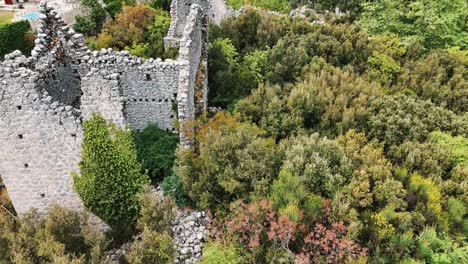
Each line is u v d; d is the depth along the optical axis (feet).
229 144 63.46
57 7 135.44
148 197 59.67
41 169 63.26
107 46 109.81
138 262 53.36
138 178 64.69
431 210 60.59
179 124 69.15
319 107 85.25
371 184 62.95
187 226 62.90
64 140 60.44
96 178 61.46
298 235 56.49
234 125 73.51
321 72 97.09
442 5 141.59
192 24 77.71
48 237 55.93
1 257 56.65
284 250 54.54
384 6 142.00
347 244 52.26
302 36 112.78
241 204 58.75
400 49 120.78
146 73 71.20
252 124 81.76
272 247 54.90
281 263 53.26
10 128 58.44
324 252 54.34
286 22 122.52
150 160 71.20
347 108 87.35
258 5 169.68
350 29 123.95
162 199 64.90
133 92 73.36
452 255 57.11
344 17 150.92
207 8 118.52
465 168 69.10
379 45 118.42
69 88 72.38
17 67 58.85
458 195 66.18
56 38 69.41
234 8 153.07
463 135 80.43
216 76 96.58
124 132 63.98
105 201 63.10
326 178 60.90
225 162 62.90
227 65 98.89
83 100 61.11
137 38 111.04
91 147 59.41
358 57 113.60
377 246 55.52
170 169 71.20
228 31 114.93
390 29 137.80
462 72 113.80
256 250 54.95
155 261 54.90
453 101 101.76
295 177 59.26
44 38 66.64
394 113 82.94
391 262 55.21
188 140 69.62
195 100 79.05
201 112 78.18
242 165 61.62
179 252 59.72
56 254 53.93
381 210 58.65
